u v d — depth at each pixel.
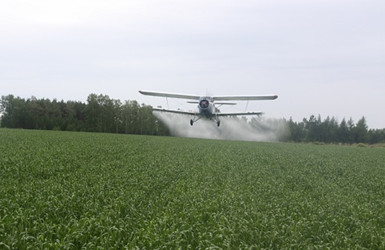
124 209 10.49
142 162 21.66
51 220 9.03
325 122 126.81
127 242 8.03
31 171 16.84
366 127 124.00
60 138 39.31
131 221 9.32
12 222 8.59
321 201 12.89
